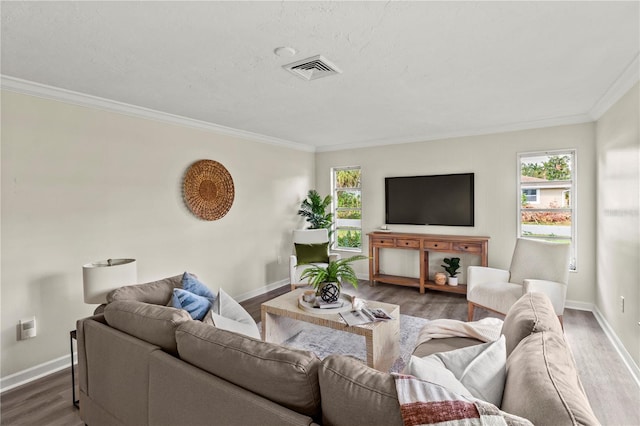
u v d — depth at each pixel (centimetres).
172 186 371
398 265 523
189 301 215
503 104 335
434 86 280
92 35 189
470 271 347
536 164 426
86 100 293
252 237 473
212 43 201
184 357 143
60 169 282
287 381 111
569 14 172
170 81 262
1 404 230
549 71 249
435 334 221
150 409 150
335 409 103
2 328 250
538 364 112
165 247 363
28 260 264
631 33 192
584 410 86
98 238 306
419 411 87
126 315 175
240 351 126
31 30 183
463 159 467
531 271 337
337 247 591
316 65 234
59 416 217
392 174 525
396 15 172
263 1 158
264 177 494
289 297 311
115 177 319
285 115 369
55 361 277
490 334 211
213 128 410
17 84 253
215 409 124
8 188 254
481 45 206
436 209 488
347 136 492
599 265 368
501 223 444
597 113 353
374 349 232
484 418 83
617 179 296
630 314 264
